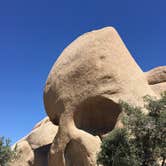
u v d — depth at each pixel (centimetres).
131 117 1426
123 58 2233
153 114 1448
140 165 1380
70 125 2097
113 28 2323
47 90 2338
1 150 1844
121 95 2056
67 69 2220
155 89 2647
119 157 1395
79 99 2111
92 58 2141
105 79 2092
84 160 1952
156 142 1391
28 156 2775
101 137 2075
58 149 2098
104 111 2106
